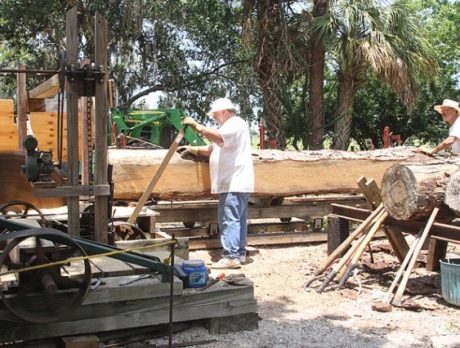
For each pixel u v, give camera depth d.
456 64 20.58
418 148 8.84
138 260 4.33
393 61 14.27
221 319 4.64
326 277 6.08
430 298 5.69
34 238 4.06
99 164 4.82
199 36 20.30
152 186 6.40
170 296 4.20
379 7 14.60
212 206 7.81
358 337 4.66
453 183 5.71
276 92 15.66
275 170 7.81
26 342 4.14
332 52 14.98
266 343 4.48
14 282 4.24
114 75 19.62
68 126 4.72
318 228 8.53
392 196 6.02
